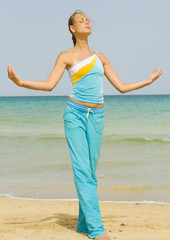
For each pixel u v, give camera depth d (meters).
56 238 3.86
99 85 3.76
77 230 4.13
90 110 3.72
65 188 8.19
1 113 37.28
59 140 17.08
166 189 7.94
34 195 7.52
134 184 8.45
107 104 56.81
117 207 6.31
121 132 20.61
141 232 4.16
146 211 5.88
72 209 5.98
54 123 27.09
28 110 42.00
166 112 35.50
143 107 45.00
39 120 29.48
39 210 5.87
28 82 3.45
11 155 12.79
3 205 6.43
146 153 12.91
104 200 7.10
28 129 22.94
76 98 3.72
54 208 6.09
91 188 3.77
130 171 9.91
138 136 18.45
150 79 3.97
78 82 3.72
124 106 48.25
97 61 3.74
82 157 3.75
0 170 10.22
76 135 3.73
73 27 3.79
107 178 9.12
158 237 3.96
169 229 4.33
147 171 9.86
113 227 4.42
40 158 12.16
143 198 7.21
